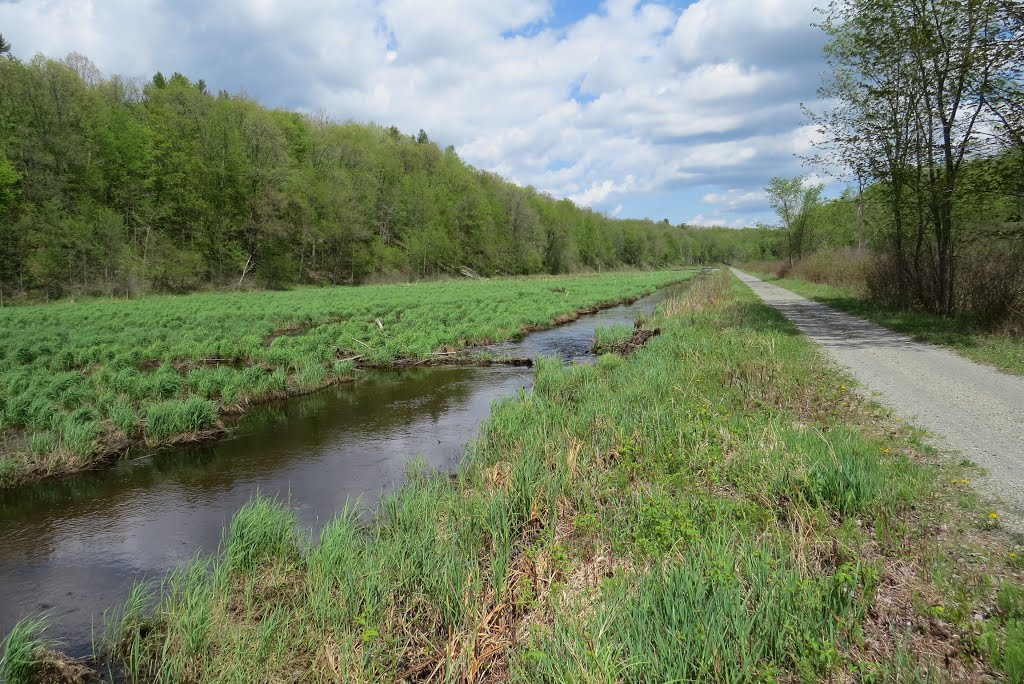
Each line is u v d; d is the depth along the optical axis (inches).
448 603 172.2
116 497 298.5
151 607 196.9
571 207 4473.4
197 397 415.5
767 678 126.2
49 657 170.1
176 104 2025.1
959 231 730.2
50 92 1584.6
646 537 200.4
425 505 245.1
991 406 317.7
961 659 130.8
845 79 819.4
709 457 257.3
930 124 707.4
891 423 293.7
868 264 1007.6
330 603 181.6
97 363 589.3
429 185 3063.5
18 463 323.0
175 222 1939.0
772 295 1218.0
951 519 191.6
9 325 853.2
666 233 6195.9
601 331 769.6
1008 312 557.3
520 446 314.8
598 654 134.6
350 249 2503.7
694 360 484.4
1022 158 580.7
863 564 169.3
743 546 177.8
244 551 215.5
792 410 330.3
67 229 1507.1
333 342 735.7
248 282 2071.9
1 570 226.4
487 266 3144.7
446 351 696.4
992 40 584.4
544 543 207.5
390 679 152.9
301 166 2507.4
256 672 156.6
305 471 328.5
